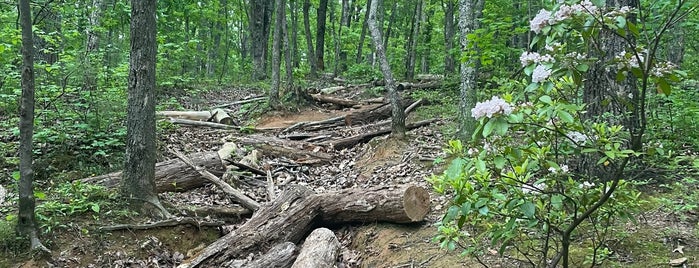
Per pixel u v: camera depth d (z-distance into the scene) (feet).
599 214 10.98
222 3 87.30
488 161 9.46
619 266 13.32
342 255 18.60
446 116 37.19
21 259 16.03
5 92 30.86
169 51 46.93
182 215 21.07
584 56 9.09
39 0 31.48
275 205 19.80
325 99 47.03
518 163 9.96
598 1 7.98
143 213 19.93
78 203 19.19
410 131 33.71
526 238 14.62
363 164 29.60
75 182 20.97
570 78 10.06
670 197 16.56
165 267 17.87
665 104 20.42
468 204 9.84
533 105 9.29
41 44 36.45
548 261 13.88
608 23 8.59
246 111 44.68
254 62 72.33
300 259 16.21
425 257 16.34
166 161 25.35
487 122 8.41
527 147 10.19
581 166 16.02
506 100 9.40
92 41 36.81
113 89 29.07
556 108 8.43
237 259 17.69
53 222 17.76
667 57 32.50
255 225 18.86
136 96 20.22
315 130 38.52
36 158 24.66
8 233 16.39
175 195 23.73
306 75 71.56
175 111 38.91
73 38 35.09
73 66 28.55
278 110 43.21
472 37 23.06
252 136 34.58
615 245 14.26
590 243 14.74
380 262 17.20
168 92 48.49
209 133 35.55
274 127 38.60
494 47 27.76
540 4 35.27
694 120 19.26
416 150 28.55
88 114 27.37
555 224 11.11
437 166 25.03
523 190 10.14
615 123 15.81
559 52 9.07
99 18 39.78
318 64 79.15
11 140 27.14
